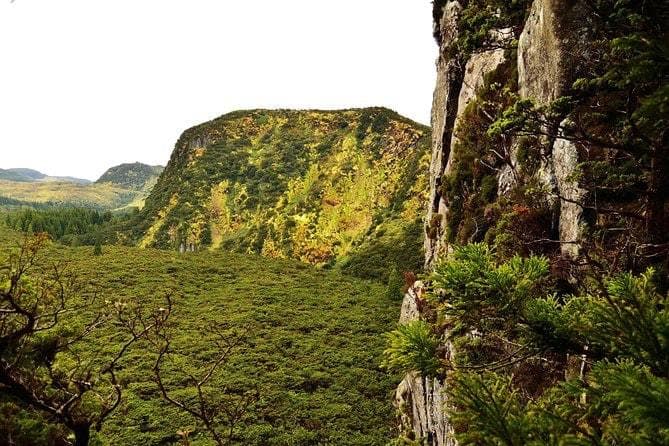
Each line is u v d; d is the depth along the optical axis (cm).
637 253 618
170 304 713
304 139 17662
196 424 2942
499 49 2125
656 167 532
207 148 17862
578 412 271
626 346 258
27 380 738
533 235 1210
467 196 2041
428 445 1745
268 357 4381
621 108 896
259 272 8575
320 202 14200
